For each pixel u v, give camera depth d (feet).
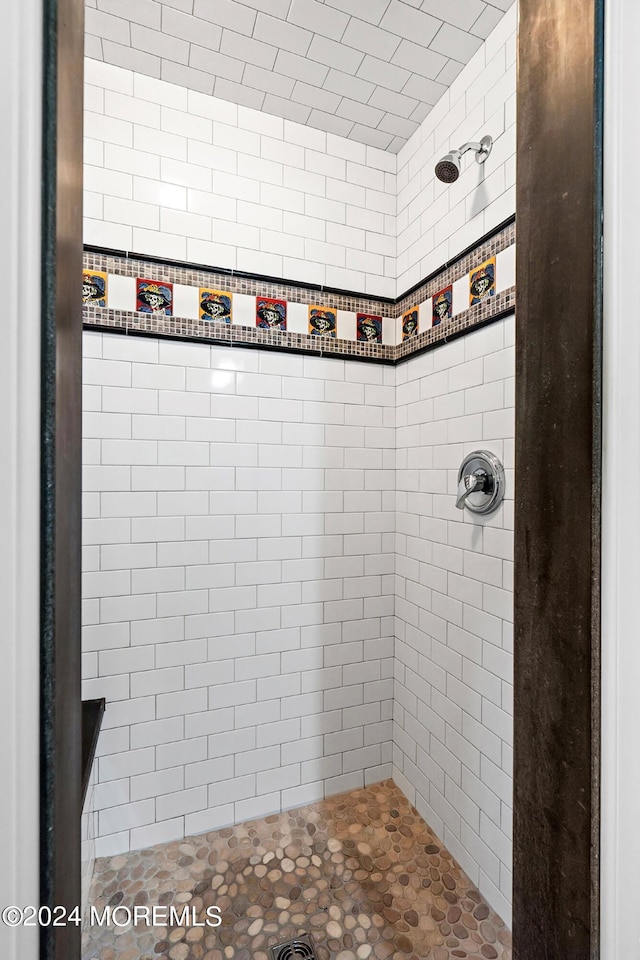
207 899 4.40
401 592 5.97
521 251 2.11
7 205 0.95
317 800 5.72
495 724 4.31
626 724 1.63
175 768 5.08
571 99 1.80
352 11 4.17
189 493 5.11
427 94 5.10
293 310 5.56
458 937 4.03
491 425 4.42
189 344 5.10
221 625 5.26
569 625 1.81
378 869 4.74
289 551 5.57
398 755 5.98
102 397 4.79
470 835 4.61
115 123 4.80
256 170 5.35
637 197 1.59
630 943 1.61
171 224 5.00
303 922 4.17
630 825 1.61
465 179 4.76
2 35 0.95
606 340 1.68
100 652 4.79
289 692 5.58
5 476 0.96
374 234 5.97
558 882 1.85
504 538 4.23
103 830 4.80
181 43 4.51
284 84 4.99
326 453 5.74
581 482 1.76
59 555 1.10
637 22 1.59
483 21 4.26
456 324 4.91
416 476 5.65
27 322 0.98
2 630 0.96
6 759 0.96
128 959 3.85
